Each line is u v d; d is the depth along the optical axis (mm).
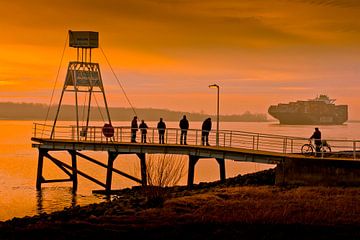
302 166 59094
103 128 83438
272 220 43781
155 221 45000
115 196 81312
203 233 40812
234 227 42125
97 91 97438
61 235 40969
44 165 152000
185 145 75312
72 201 77938
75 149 84688
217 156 70188
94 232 41531
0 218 66125
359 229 41219
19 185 98750
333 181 57844
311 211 46375
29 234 41531
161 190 55719
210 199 53062
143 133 82188
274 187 59062
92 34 96125
